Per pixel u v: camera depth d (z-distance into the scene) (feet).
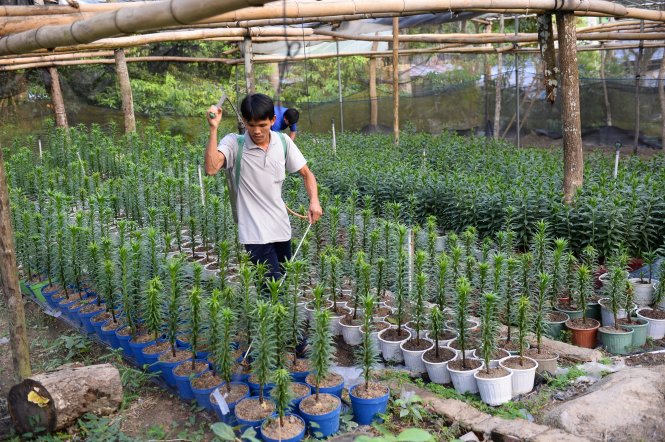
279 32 39.17
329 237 22.26
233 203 15.88
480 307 15.78
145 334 16.90
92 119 61.11
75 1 15.56
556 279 17.71
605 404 12.37
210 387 13.83
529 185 27.22
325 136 58.59
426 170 31.30
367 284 16.57
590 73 74.13
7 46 15.98
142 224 26.50
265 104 14.34
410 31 73.61
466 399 14.08
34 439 13.28
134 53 71.41
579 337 17.01
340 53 60.34
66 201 24.86
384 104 71.36
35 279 21.89
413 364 15.52
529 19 71.92
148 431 13.35
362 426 13.19
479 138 47.98
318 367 12.64
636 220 22.24
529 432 11.85
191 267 19.12
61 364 16.83
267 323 12.57
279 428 12.11
